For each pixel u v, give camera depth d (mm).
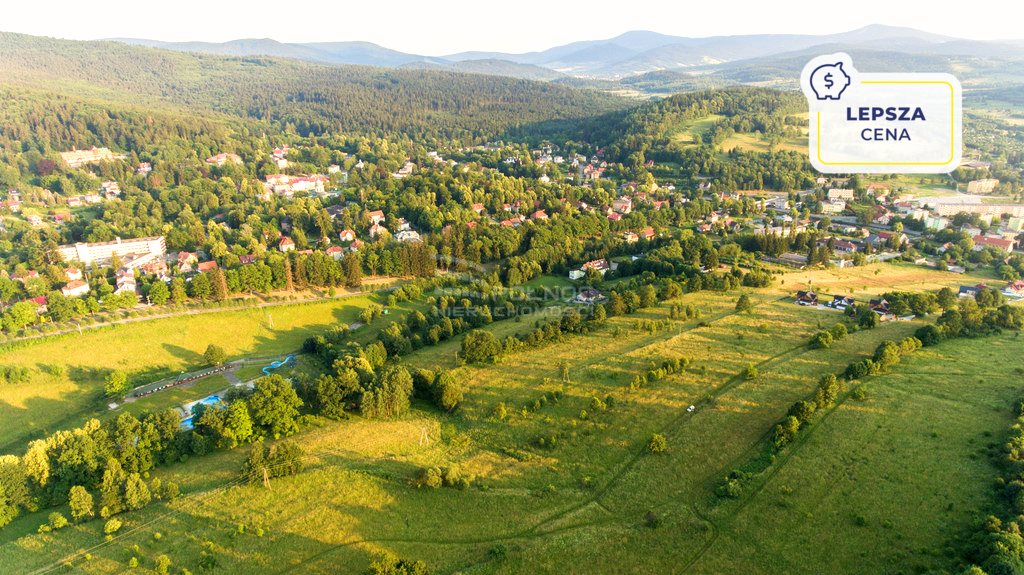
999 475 89188
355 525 86250
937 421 105875
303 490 93625
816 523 83438
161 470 101875
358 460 102500
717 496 90250
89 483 95875
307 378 125438
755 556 78688
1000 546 71000
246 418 108625
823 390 110750
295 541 83062
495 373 135500
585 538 83125
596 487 95000
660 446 101562
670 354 138500
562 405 118875
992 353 132875
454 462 102562
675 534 83438
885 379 121688
